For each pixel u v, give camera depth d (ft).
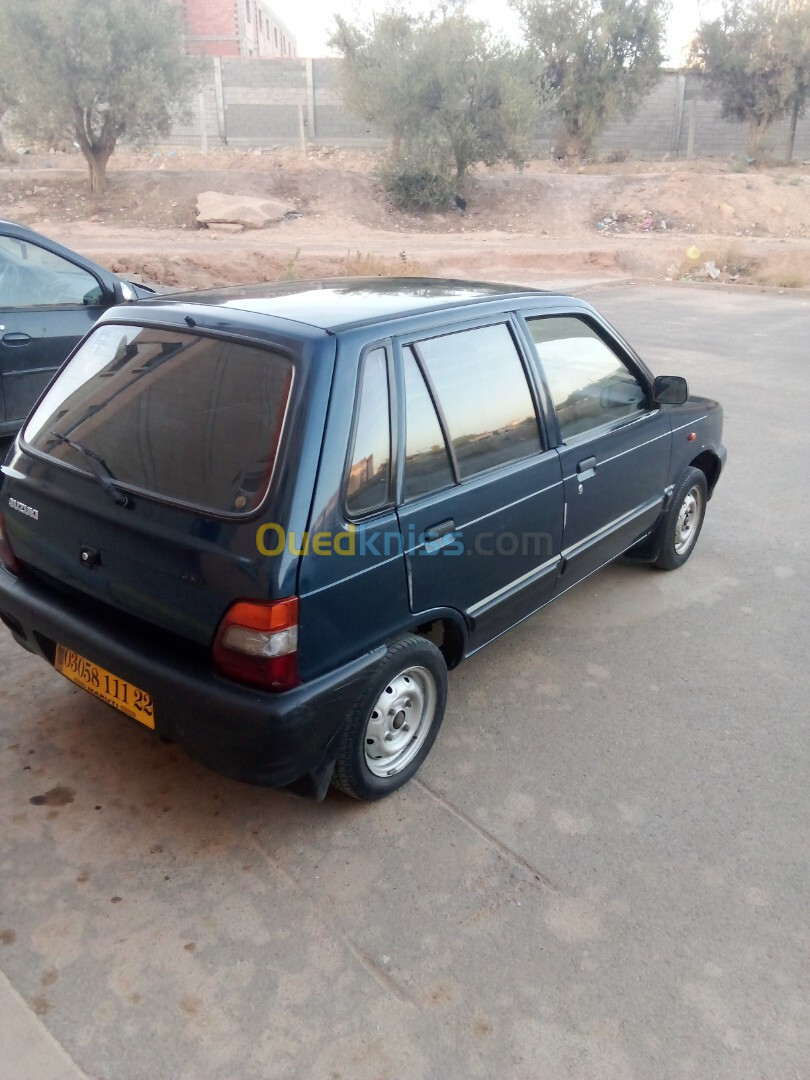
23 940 8.34
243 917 8.70
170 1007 7.73
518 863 9.53
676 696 12.84
